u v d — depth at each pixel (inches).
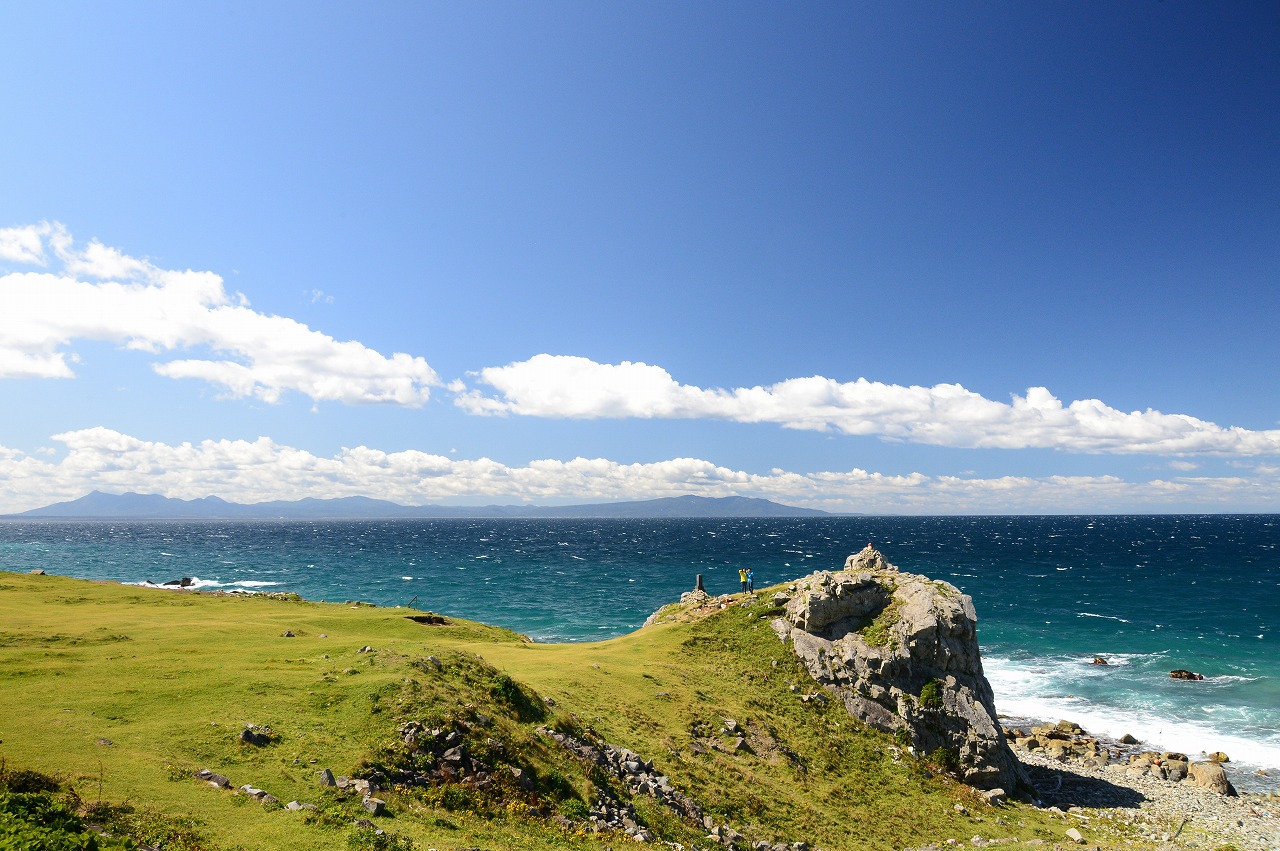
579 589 5649.6
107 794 706.8
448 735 1045.2
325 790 840.3
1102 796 1883.6
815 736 1793.8
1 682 1063.6
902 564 7613.2
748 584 2736.2
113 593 2374.5
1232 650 3474.4
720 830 1166.3
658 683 1859.0
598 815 1021.2
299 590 5378.9
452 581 6156.5
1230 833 1646.2
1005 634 3838.6
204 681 1147.9
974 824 1544.0
